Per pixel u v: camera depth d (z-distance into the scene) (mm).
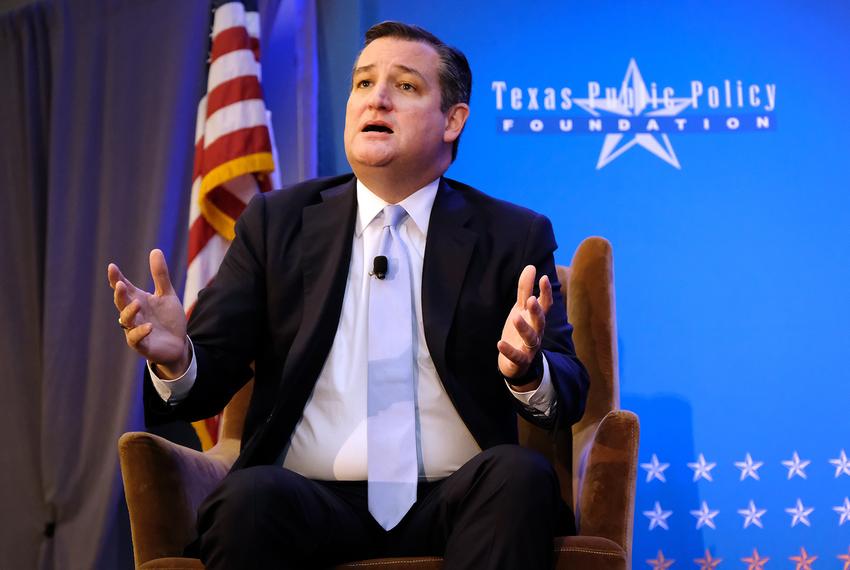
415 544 5375
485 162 9516
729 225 9367
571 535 5504
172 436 9578
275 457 5738
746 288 9281
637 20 9656
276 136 9734
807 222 9359
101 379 9500
